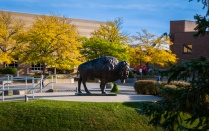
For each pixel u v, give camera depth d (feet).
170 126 20.33
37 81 117.29
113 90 74.74
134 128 44.96
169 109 20.31
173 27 211.82
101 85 62.54
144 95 67.15
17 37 128.88
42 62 132.26
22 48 129.49
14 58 142.10
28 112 46.68
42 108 47.78
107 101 54.39
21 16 180.24
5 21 148.87
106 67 60.85
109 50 146.30
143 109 21.02
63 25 136.26
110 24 175.01
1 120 44.78
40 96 61.36
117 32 159.94
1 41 137.49
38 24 136.46
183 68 19.12
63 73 173.06
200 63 18.40
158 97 63.05
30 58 127.34
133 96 64.13
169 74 19.74
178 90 20.42
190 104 20.75
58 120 44.91
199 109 19.63
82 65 62.49
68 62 130.21
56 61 129.29
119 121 46.01
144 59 155.22
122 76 60.39
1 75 140.87
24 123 44.32
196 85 19.76
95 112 47.50
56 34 128.98
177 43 199.93
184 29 207.82
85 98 58.13
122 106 51.03
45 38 124.47
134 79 142.10
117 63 61.26
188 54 196.34
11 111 47.03
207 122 19.56
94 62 61.93
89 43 148.36
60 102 52.19
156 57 155.63
